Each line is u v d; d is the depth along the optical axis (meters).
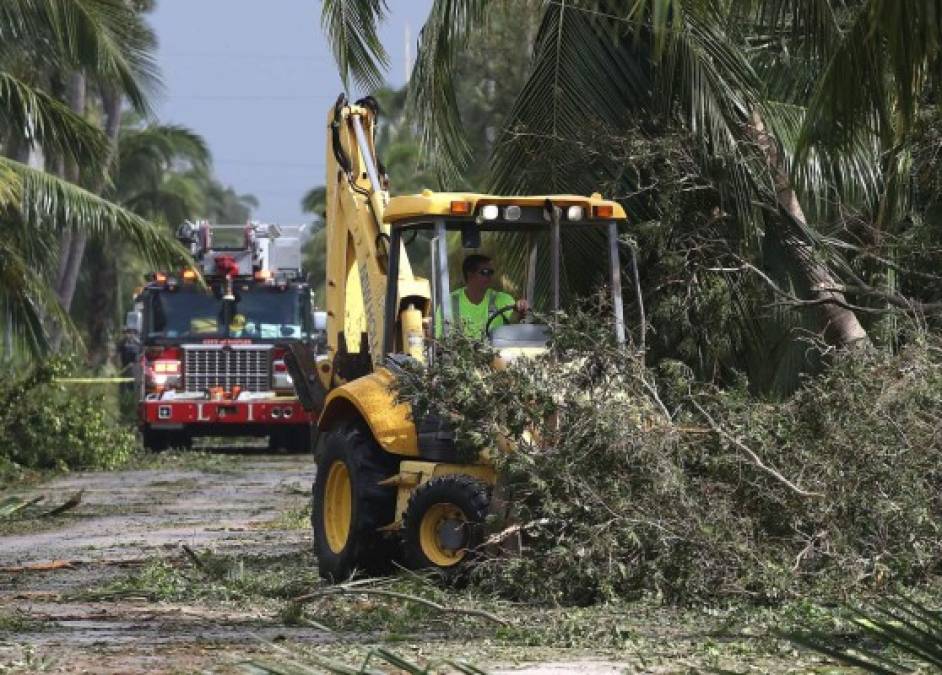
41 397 64.81
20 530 39.91
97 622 22.84
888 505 23.58
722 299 33.44
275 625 22.41
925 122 33.06
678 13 23.59
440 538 25.41
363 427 28.22
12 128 59.72
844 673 17.34
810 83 38.59
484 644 20.11
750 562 23.11
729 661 18.44
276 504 46.00
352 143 34.59
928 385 24.78
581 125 34.91
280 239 76.19
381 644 20.20
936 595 22.73
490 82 85.62
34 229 63.66
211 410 73.88
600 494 23.47
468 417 24.25
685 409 24.98
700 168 33.97
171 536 37.03
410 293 28.97
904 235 34.97
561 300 31.52
